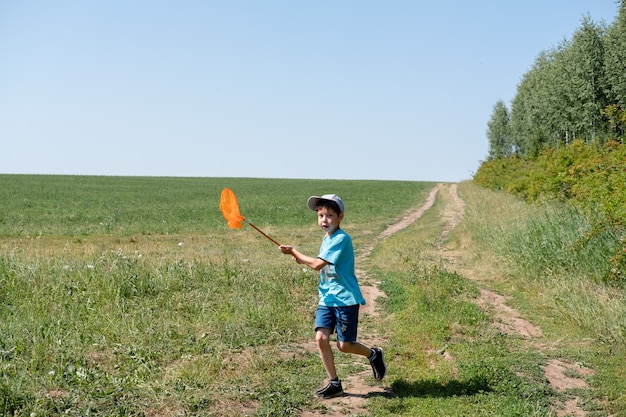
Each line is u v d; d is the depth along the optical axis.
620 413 6.19
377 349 6.42
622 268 11.07
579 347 8.48
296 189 67.31
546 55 50.19
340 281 6.12
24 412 5.34
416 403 6.12
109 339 7.65
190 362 6.90
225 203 5.93
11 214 30.22
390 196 50.50
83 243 19.58
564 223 13.86
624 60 34.72
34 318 8.21
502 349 8.15
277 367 7.10
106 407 5.61
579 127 36.84
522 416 5.82
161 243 19.86
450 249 18.47
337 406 6.04
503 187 38.69
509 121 70.12
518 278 12.79
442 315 9.54
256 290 10.86
